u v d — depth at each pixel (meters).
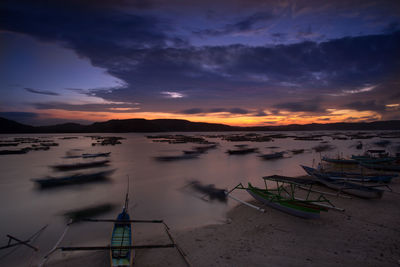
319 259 10.88
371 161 41.16
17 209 21.19
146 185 30.20
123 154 67.62
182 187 29.00
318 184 25.50
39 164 48.34
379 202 19.39
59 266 11.42
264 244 12.55
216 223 16.62
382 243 12.27
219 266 10.59
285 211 17.08
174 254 11.93
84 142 122.44
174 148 88.25
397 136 167.12
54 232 16.16
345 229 14.13
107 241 14.65
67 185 30.03
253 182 31.14
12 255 12.93
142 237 14.43
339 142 116.00
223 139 148.38
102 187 29.11
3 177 35.66
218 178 34.34
